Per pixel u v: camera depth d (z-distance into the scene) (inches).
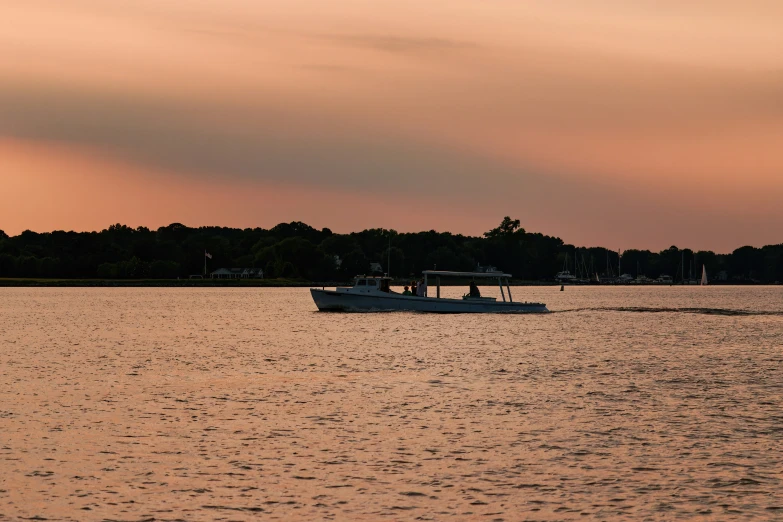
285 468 1284.4
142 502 1131.3
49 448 1392.7
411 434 1505.9
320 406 1775.3
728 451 1392.7
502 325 4097.0
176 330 3986.2
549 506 1127.6
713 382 2156.7
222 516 1085.1
